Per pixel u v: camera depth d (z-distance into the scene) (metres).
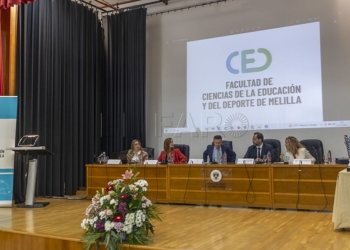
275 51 6.63
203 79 7.28
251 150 5.42
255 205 4.80
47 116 6.74
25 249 3.35
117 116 7.87
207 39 7.28
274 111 6.59
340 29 6.18
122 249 2.88
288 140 5.07
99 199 3.03
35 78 6.55
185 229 3.54
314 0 6.38
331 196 4.43
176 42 7.61
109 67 8.03
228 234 3.30
